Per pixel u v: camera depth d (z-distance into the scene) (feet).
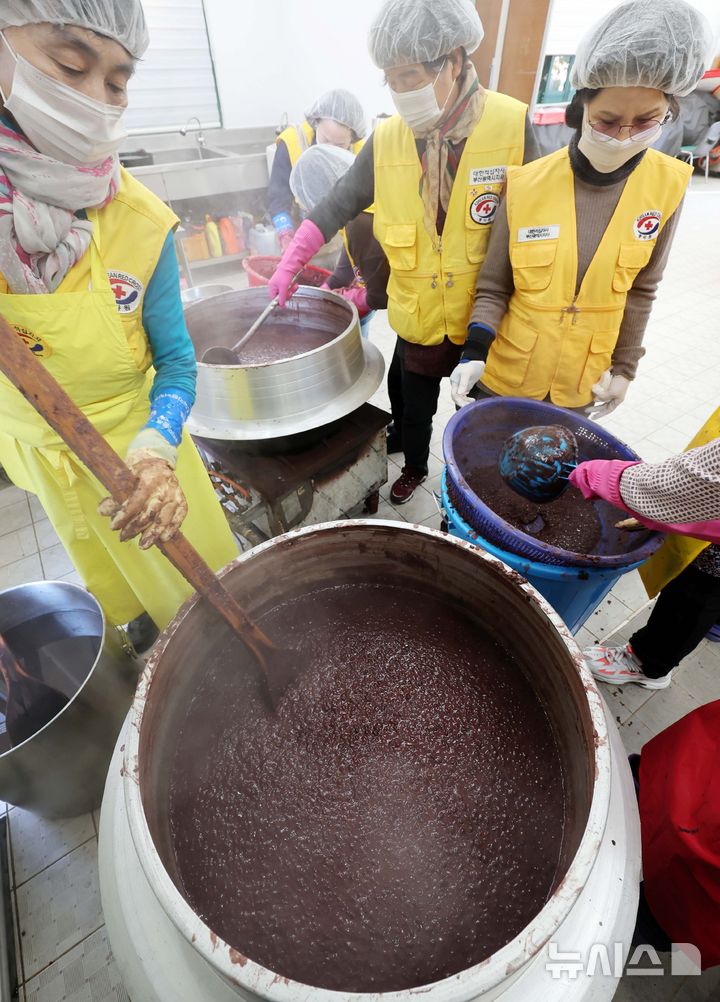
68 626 4.53
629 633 5.62
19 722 3.92
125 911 2.22
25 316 2.70
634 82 3.20
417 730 2.96
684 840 2.82
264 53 13.55
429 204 4.64
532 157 4.68
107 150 2.48
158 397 3.24
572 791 2.52
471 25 3.78
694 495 2.57
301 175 6.51
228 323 6.02
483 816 2.63
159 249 3.04
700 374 9.76
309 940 2.24
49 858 4.02
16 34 2.00
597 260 4.13
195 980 2.01
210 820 2.61
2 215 2.40
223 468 5.57
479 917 2.31
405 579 3.57
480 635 3.39
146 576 4.38
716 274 13.83
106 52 2.15
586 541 4.34
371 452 5.84
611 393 4.92
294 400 4.62
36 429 3.28
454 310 5.20
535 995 1.94
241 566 2.97
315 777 2.77
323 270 7.20
